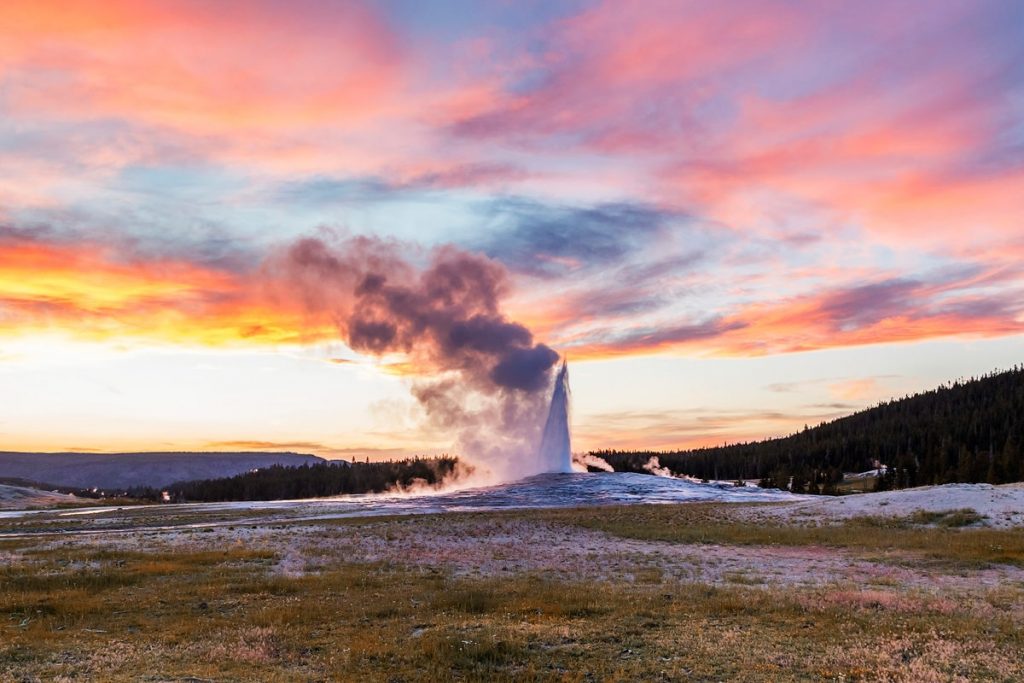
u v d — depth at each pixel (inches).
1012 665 510.3
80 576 952.3
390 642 618.2
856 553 1284.4
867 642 585.0
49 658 570.6
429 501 2965.1
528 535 1584.6
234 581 950.4
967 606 730.2
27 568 1037.2
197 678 521.3
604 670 529.0
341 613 738.8
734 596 804.0
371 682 513.3
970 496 1836.9
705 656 557.9
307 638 646.5
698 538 1521.9
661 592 842.8
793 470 6387.8
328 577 976.9
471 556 1230.3
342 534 1600.6
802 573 1050.1
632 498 2859.3
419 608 766.5
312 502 3390.7
